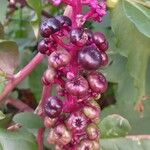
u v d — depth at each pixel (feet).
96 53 0.25
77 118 0.26
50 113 0.26
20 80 0.33
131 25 0.31
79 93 0.25
